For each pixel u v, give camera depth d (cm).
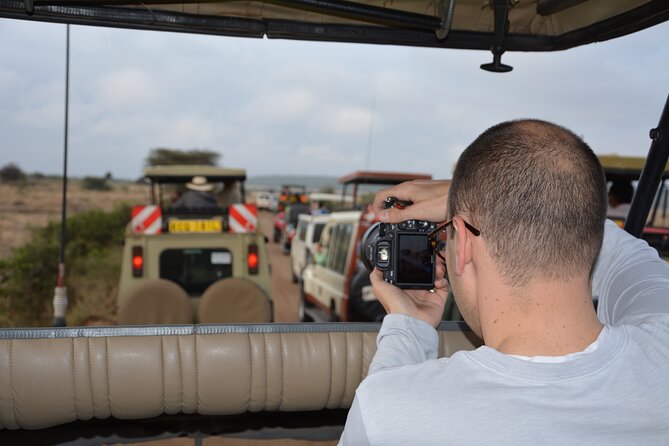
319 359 298
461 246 134
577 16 284
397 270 172
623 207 804
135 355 286
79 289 1340
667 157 260
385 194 189
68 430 306
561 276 125
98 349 285
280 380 296
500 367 121
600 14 278
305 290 1195
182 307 637
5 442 301
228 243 787
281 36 284
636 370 123
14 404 280
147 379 287
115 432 310
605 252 178
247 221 793
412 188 187
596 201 126
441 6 268
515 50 301
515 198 125
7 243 2733
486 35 294
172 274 780
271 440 321
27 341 282
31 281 1324
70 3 258
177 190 1136
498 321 128
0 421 282
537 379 120
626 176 805
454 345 306
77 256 1647
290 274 2083
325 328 305
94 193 7731
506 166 127
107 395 285
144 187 9444
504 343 127
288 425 322
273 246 2967
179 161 7038
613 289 169
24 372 279
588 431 115
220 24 275
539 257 124
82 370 282
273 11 274
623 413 118
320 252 1120
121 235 2034
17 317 1212
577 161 127
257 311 644
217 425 318
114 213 2227
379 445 119
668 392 121
